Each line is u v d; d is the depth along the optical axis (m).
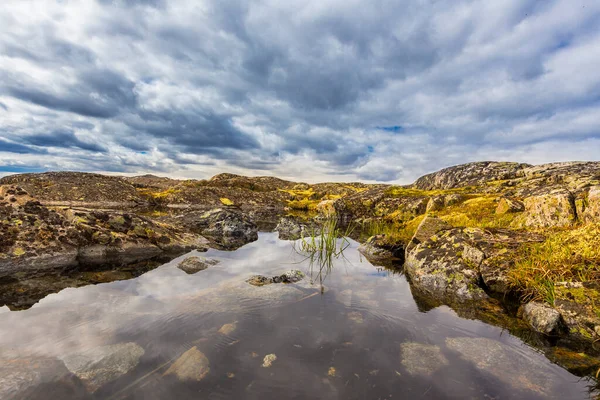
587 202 7.86
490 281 5.89
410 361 3.17
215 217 13.73
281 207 32.75
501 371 3.08
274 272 6.55
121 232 8.14
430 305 4.96
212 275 6.13
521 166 21.05
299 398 2.52
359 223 18.88
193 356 3.05
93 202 22.69
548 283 4.99
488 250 6.60
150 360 2.96
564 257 5.54
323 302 4.75
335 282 5.96
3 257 6.05
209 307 4.33
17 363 2.78
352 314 4.33
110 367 2.81
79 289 4.98
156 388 2.56
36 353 2.97
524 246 6.45
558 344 3.75
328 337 3.60
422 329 3.99
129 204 24.44
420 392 2.68
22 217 6.94
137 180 54.06
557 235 6.53
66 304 4.29
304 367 2.96
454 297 5.47
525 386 2.84
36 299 4.47
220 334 3.53
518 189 14.37
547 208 8.59
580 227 6.62
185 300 4.59
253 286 5.38
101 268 6.41
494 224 9.80
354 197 23.94
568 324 4.11
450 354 3.37
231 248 9.48
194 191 30.30
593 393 2.76
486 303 5.21
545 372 3.10
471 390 2.74
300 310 4.38
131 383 2.61
